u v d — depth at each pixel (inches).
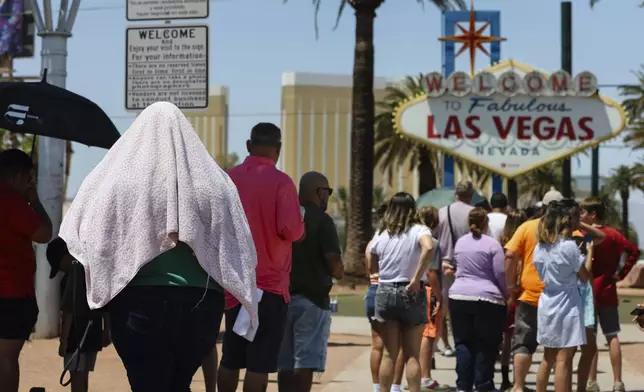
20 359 455.8
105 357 477.4
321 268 289.7
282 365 291.1
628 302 1040.2
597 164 1407.5
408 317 327.3
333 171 4478.3
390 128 1770.4
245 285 168.1
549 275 330.3
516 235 361.1
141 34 372.5
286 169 4451.3
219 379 261.3
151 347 164.2
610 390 405.1
